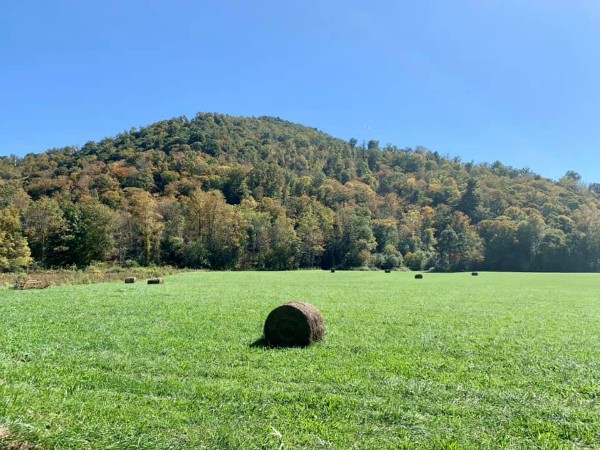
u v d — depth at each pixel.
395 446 6.07
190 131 174.75
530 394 8.49
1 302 23.41
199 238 93.50
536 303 27.20
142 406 7.24
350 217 113.06
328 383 8.98
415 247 119.50
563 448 6.19
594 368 10.67
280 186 134.38
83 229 71.81
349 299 28.09
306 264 105.31
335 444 6.08
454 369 10.33
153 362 10.35
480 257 105.25
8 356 10.74
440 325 17.16
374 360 11.11
